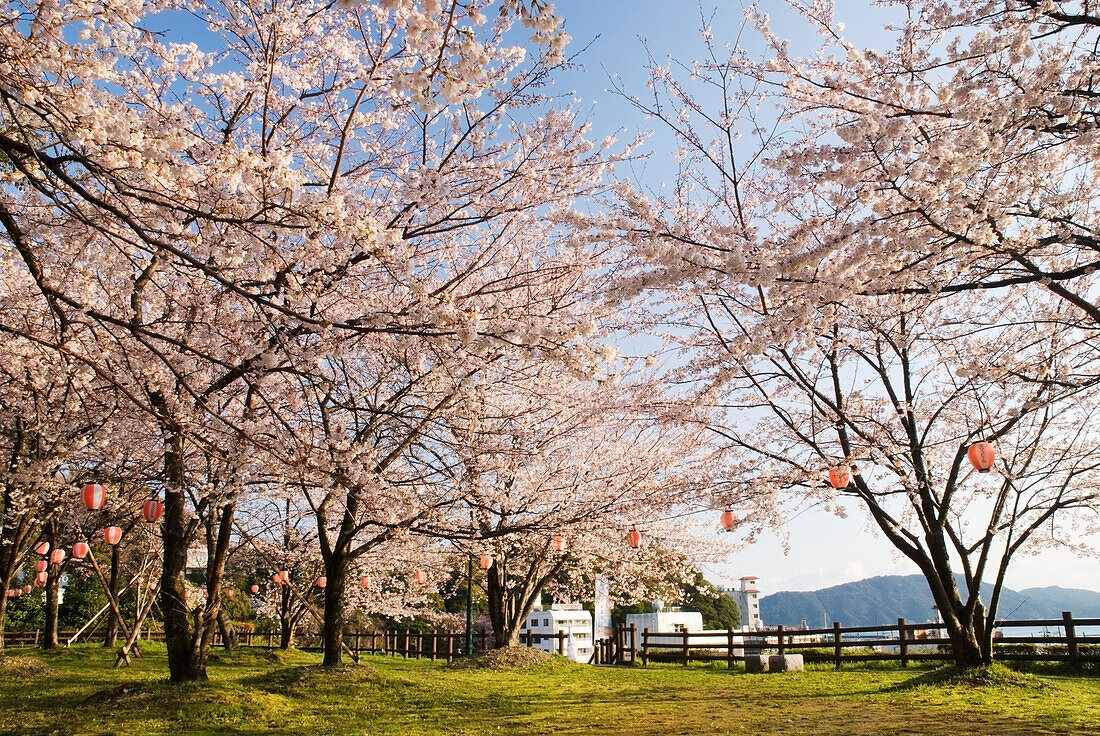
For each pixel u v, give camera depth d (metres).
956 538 9.76
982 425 8.95
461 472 9.54
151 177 4.25
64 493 10.17
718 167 7.58
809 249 5.02
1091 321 6.38
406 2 3.90
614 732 6.99
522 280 7.43
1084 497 8.95
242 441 6.01
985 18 5.33
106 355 6.33
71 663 13.15
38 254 5.86
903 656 12.75
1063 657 11.06
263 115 6.72
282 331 5.62
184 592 9.07
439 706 8.69
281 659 14.79
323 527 10.62
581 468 11.70
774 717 7.61
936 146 4.50
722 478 9.74
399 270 4.60
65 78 4.43
